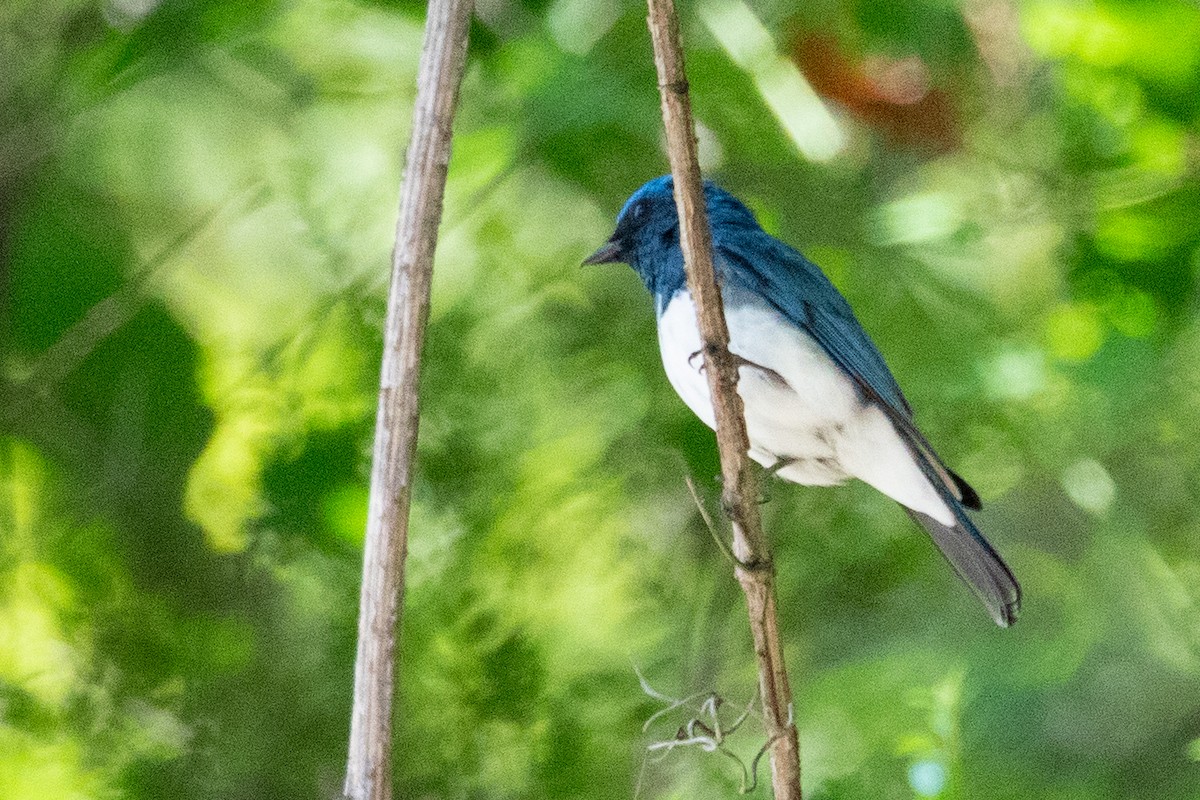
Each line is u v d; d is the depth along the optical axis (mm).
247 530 10508
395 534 6664
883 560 11633
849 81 11633
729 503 7211
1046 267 12547
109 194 12055
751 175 11961
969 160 12320
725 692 10977
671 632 10883
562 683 10352
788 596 11719
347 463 10414
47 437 11266
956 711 9516
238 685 10578
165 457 11141
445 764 9977
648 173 11469
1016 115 12141
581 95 10359
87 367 11172
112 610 10703
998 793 11703
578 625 10773
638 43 11023
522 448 10883
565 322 11547
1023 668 11984
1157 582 11867
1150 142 11516
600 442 11203
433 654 10133
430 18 6902
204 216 11703
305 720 10422
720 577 11070
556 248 11906
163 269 11641
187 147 12250
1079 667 12250
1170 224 11477
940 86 11680
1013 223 11609
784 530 11625
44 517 11062
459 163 10875
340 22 11836
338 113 12023
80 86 11234
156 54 11078
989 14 11961
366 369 10617
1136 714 12148
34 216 11594
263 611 10875
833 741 11445
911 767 9430
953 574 12383
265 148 12250
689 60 11508
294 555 10375
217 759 10328
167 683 10578
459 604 10211
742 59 11406
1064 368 11422
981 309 11898
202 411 11094
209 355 11172
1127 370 11344
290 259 12180
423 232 6777
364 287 10805
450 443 10672
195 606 10922
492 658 10125
